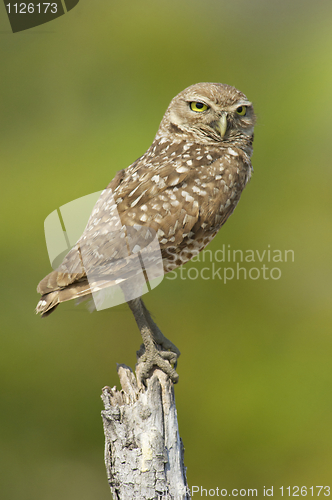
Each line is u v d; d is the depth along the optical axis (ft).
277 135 55.72
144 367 20.11
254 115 25.50
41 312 20.08
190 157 23.02
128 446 18.74
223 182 22.56
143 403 18.98
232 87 24.76
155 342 22.00
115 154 51.19
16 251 49.75
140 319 21.06
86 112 55.06
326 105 54.85
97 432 52.39
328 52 57.26
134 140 52.08
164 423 19.02
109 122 54.03
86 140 53.21
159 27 58.03
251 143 25.48
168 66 57.11
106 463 19.04
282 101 56.49
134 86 56.08
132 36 57.41
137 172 22.45
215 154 23.50
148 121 53.72
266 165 55.72
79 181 49.98
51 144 53.06
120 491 18.84
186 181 21.99
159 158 23.35
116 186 22.38
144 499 18.44
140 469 18.49
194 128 24.18
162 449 18.60
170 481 18.65
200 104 23.95
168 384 19.54
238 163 23.73
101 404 51.98
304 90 56.18
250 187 55.47
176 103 24.73
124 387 19.98
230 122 24.03
